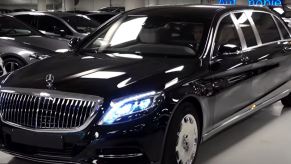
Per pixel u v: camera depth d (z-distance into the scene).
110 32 4.75
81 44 4.73
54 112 3.33
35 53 7.08
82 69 3.71
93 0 34.81
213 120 4.09
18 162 4.16
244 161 4.30
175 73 3.66
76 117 3.26
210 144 4.77
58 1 33.84
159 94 3.36
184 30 4.39
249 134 5.14
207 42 4.18
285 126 5.49
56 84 3.43
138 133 3.22
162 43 4.34
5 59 7.08
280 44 5.51
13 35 7.64
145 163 3.28
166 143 3.42
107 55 4.25
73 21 10.33
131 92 3.29
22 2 36.44
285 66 5.63
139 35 4.52
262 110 6.23
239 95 4.53
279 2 25.84
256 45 4.96
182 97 3.52
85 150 3.22
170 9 4.80
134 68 3.70
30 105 3.43
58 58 4.22
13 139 3.52
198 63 3.95
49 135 3.32
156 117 3.29
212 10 4.64
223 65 4.19
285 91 5.80
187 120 3.67
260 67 4.92
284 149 4.66
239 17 4.84
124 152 3.22
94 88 3.32
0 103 3.64
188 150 3.72
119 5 34.09
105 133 3.19
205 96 3.84
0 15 8.16
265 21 5.38
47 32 9.71
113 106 3.23
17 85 3.57
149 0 30.05
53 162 3.35
